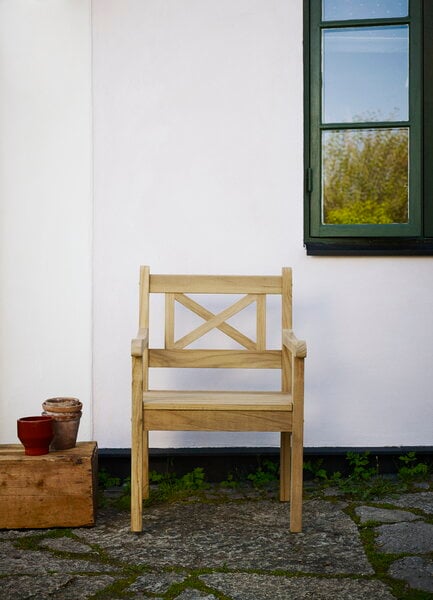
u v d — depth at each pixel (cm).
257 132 366
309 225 370
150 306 366
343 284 366
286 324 327
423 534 274
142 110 365
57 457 286
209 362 327
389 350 367
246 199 366
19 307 363
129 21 364
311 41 369
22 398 364
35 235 364
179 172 366
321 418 368
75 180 364
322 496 329
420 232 368
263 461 362
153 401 283
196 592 222
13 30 362
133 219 365
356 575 235
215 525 289
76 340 365
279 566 244
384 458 364
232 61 365
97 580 233
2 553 259
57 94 364
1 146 362
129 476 360
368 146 372
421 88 368
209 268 366
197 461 361
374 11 369
